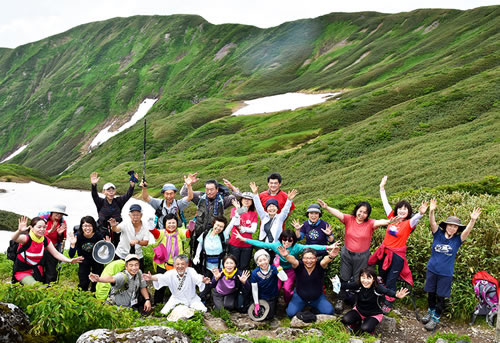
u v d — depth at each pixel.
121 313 7.55
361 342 7.82
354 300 9.73
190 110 152.50
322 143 72.19
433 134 58.22
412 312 9.93
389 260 9.41
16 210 64.19
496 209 13.02
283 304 10.48
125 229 10.10
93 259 10.02
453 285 9.73
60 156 188.12
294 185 56.19
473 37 128.12
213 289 9.89
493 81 72.56
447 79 92.25
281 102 144.38
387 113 77.38
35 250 8.80
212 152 98.00
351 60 168.12
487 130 49.53
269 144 90.88
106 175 97.19
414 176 38.91
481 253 10.37
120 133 173.75
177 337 6.27
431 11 176.62
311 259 9.02
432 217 9.19
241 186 63.50
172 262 10.12
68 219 55.59
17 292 6.84
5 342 5.72
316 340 7.57
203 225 10.36
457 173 35.69
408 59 138.75
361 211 9.43
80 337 6.05
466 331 9.07
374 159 55.41
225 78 198.50
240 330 8.96
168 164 94.38
